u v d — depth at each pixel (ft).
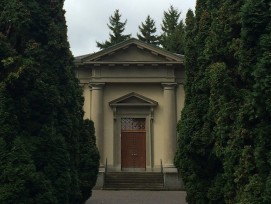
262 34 28.81
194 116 42.68
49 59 38.60
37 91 34.45
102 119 94.43
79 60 95.20
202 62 43.29
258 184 27.27
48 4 39.55
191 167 42.52
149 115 96.53
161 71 96.07
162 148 94.53
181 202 64.28
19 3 34.94
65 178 35.35
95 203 62.49
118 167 93.97
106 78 95.25
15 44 35.91
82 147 58.03
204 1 47.42
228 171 32.09
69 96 41.88
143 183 86.79
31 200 30.22
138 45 95.91
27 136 33.68
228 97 33.96
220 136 33.88
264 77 27.14
